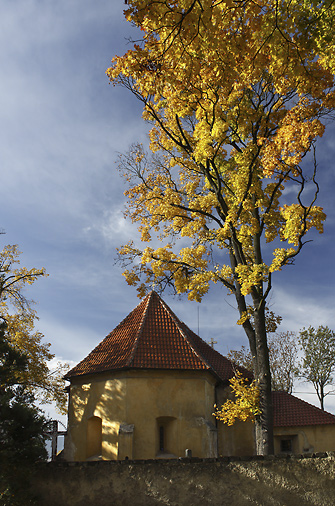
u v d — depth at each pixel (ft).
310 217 47.37
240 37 32.89
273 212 55.21
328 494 37.04
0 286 77.41
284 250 46.88
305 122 41.24
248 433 75.31
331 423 76.64
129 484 39.09
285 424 77.00
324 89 37.06
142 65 35.63
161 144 60.03
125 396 63.72
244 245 55.93
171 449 62.64
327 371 133.49
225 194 57.11
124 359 67.10
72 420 69.05
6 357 49.62
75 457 66.08
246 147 49.96
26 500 38.06
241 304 55.67
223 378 77.82
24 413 41.04
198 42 30.96
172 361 67.21
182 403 64.80
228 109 51.21
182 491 38.34
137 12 28.96
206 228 61.21
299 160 42.37
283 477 37.99
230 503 37.68
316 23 32.01
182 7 28.48
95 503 38.78
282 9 31.24
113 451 61.98
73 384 71.15
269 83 50.75
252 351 53.57
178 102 48.80
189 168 60.13
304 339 138.51
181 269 58.03
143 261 58.54
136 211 62.85
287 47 32.35
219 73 37.14
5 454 38.24
